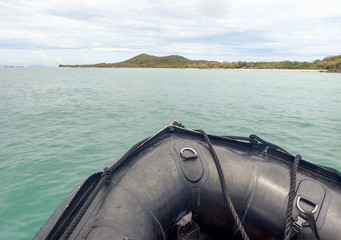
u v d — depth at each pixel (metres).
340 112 10.06
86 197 1.64
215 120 8.42
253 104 12.04
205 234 2.05
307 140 6.18
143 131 6.91
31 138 6.19
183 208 1.85
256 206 1.85
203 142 2.29
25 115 9.14
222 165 2.04
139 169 1.88
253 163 2.06
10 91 17.89
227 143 2.34
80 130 6.98
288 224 1.58
